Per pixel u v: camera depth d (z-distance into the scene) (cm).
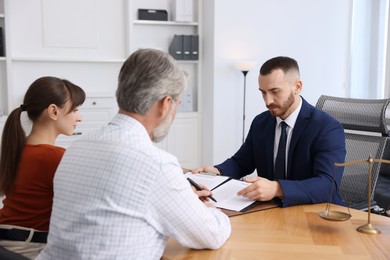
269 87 209
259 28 495
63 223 123
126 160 118
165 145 499
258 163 235
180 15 482
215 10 472
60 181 127
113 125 127
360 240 147
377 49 519
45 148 173
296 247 141
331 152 205
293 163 216
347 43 544
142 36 491
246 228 158
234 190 197
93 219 117
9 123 175
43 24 453
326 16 527
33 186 171
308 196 186
